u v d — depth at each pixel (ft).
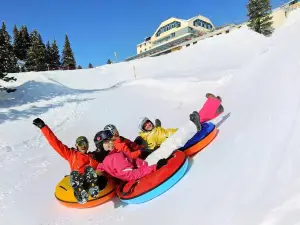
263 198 11.23
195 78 50.14
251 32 85.81
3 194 23.08
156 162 18.21
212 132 20.67
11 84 70.95
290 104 17.61
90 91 59.57
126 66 90.84
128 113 42.42
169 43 192.03
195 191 15.24
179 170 17.03
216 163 16.90
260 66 36.58
